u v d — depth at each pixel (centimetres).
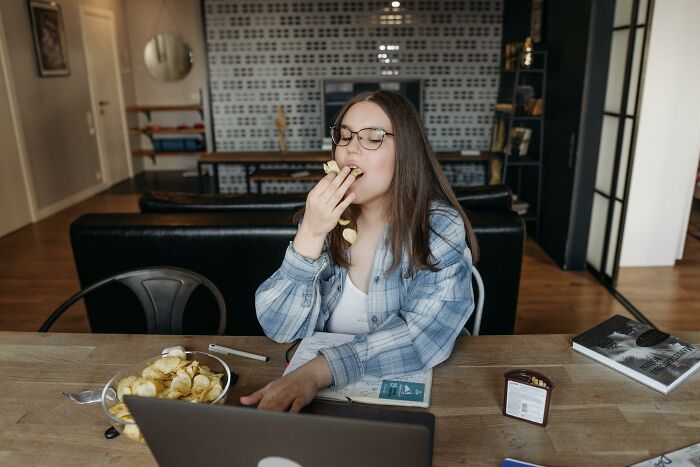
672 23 323
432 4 579
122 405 90
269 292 118
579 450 90
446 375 112
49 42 537
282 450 64
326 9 586
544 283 356
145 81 756
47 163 539
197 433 66
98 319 246
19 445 94
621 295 332
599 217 359
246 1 588
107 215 239
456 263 116
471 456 89
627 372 111
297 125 621
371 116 106
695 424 96
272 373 115
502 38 581
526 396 96
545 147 422
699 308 315
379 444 61
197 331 249
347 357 106
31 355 124
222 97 616
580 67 347
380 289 120
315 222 107
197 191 655
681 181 360
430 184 115
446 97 602
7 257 418
